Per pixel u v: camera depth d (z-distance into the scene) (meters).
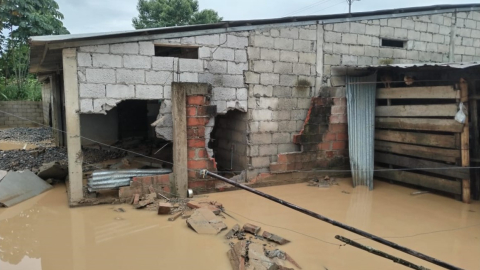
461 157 6.35
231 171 7.93
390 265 4.11
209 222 5.18
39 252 4.32
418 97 6.99
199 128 6.71
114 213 5.72
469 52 10.26
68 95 5.88
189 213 5.71
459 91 6.25
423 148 7.04
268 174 7.61
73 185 5.99
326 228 5.20
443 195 6.99
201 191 6.88
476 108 6.51
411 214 5.89
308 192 7.19
